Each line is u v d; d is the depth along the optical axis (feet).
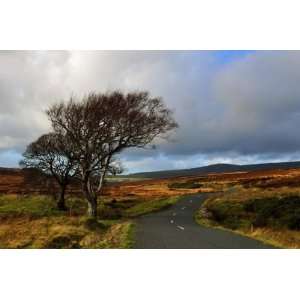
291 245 74.02
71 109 166.50
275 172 551.18
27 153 223.10
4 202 226.17
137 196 301.02
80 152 164.66
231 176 564.71
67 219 126.62
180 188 416.46
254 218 145.89
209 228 111.34
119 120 164.96
